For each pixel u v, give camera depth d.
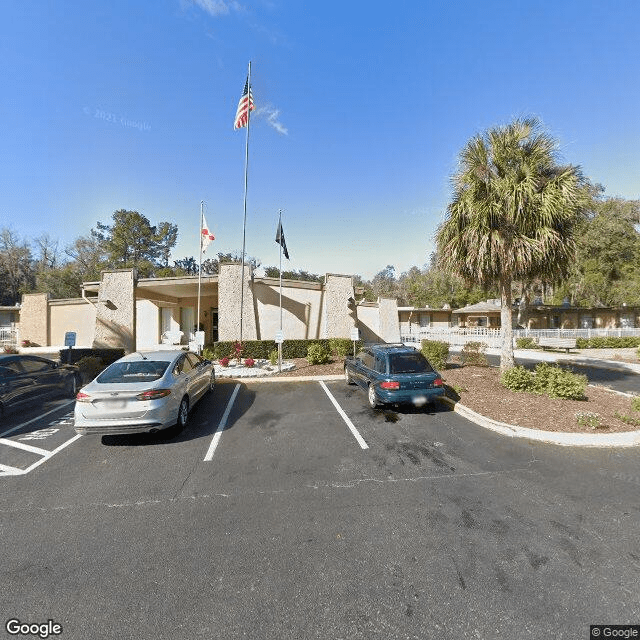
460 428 6.34
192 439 5.87
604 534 3.22
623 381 11.08
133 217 47.34
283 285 17.53
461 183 8.93
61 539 3.23
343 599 2.49
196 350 14.18
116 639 2.21
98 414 5.37
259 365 13.34
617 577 2.67
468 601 2.46
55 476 4.54
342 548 3.05
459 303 41.41
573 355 18.11
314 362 13.86
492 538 3.17
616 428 5.93
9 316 24.23
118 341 15.59
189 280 16.25
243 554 2.98
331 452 5.28
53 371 8.45
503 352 9.48
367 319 20.88
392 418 6.97
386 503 3.81
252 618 2.34
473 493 4.01
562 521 3.44
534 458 4.98
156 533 3.30
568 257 8.80
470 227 8.54
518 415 6.62
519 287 29.00
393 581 2.65
